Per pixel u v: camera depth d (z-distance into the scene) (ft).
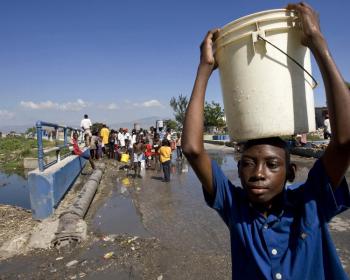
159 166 58.39
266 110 6.18
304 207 5.98
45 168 29.50
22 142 113.60
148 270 16.53
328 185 5.89
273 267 5.82
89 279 15.87
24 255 18.89
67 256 18.56
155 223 24.64
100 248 19.52
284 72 6.18
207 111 180.86
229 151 87.56
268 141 6.16
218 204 6.75
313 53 5.78
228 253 18.42
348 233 20.99
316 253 5.81
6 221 24.93
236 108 6.52
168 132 69.51
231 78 6.56
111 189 38.99
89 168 55.42
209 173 6.68
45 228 21.84
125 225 24.31
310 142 69.10
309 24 5.78
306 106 6.40
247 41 6.26
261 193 5.95
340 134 5.48
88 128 75.61
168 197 33.63
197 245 19.74
